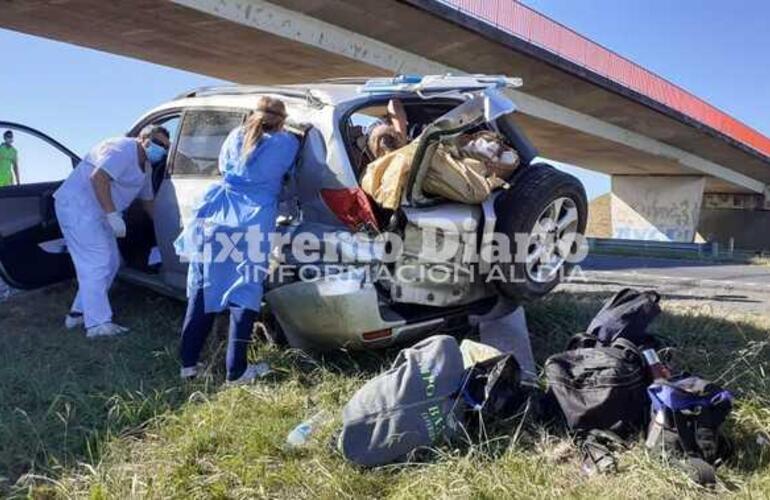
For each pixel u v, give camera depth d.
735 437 3.33
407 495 2.82
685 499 2.80
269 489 2.90
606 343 3.77
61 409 3.62
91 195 5.03
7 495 2.85
